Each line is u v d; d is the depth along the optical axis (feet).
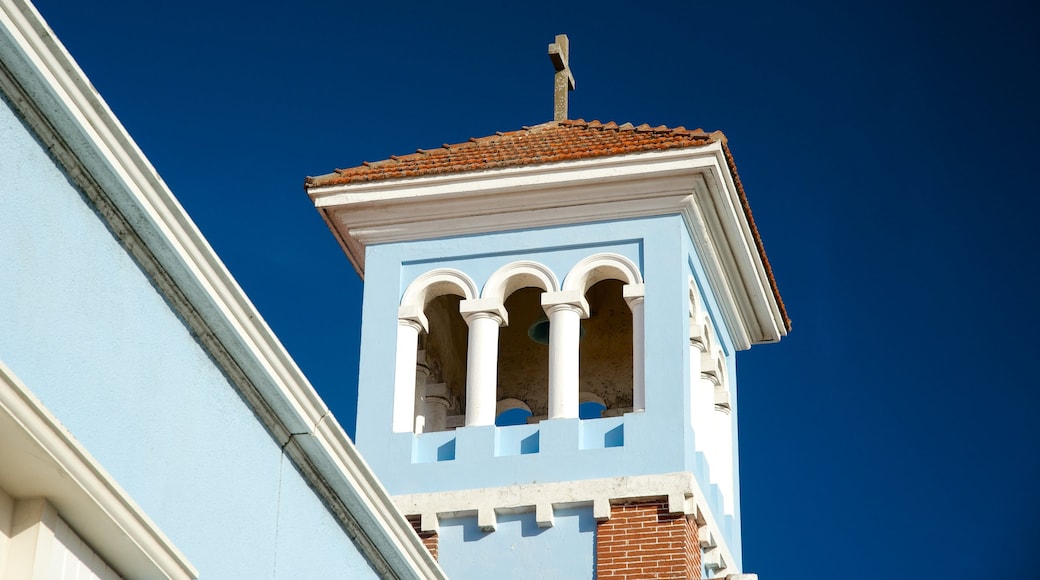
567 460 93.61
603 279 102.99
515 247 99.96
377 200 100.83
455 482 94.48
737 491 104.37
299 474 57.62
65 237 46.73
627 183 98.73
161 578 48.19
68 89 46.34
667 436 93.04
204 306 52.01
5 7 44.52
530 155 99.96
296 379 55.83
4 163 44.88
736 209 99.35
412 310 99.76
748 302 107.86
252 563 54.08
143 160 48.70
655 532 90.58
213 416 52.85
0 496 44.09
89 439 46.85
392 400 97.81
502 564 92.17
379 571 62.54
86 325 47.24
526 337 108.99
